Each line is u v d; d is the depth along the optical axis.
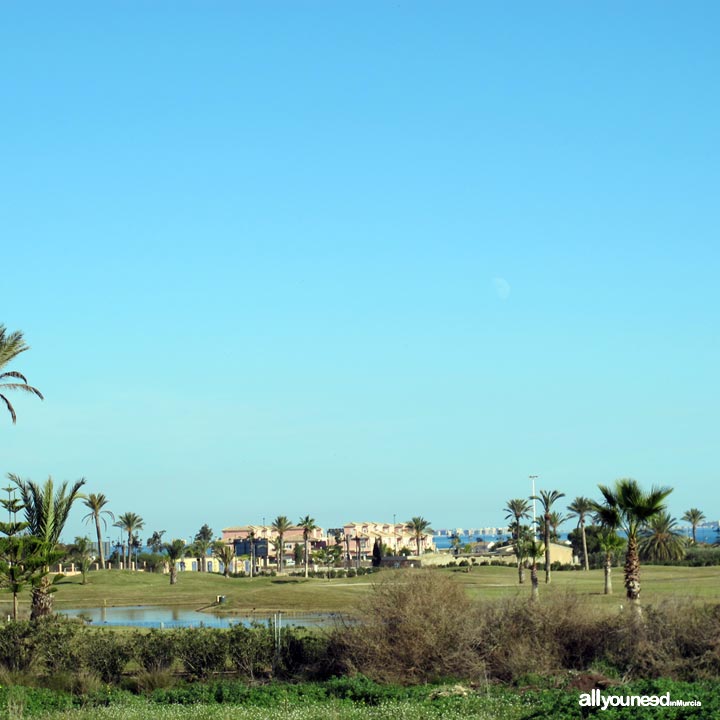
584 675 25.41
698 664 26.95
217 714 22.89
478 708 23.03
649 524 35.53
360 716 22.31
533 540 81.94
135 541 182.00
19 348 44.62
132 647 31.78
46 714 24.42
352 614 31.62
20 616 52.62
